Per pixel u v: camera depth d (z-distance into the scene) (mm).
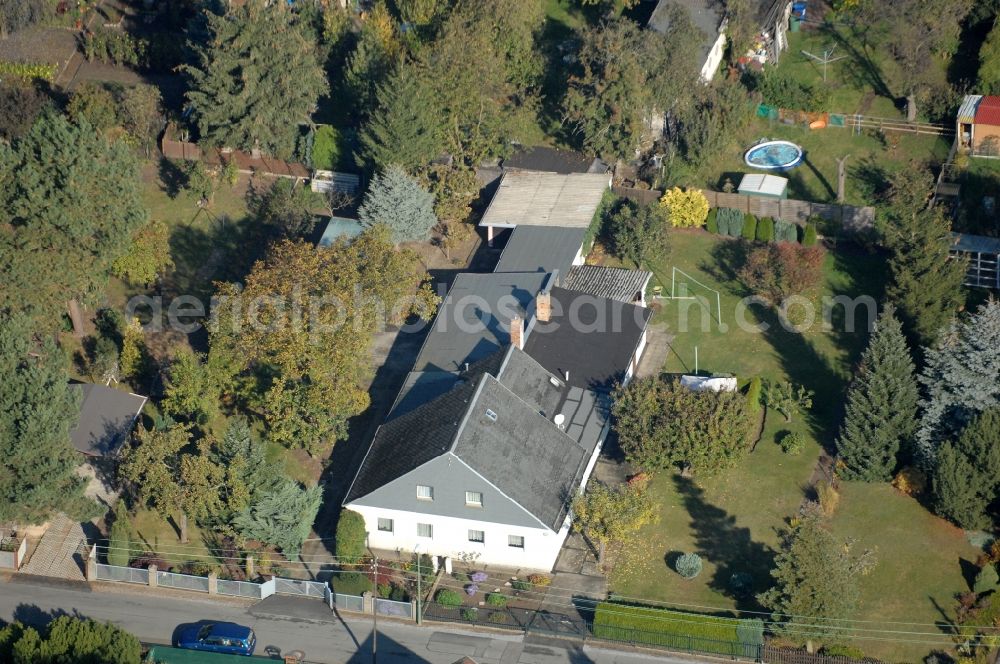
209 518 85125
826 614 78125
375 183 104250
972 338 87375
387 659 78812
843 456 89375
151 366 97875
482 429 83500
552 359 93500
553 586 83312
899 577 83312
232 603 82812
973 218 107250
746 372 96688
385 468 84750
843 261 104375
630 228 103938
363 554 85312
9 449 81250
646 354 98312
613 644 79562
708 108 111562
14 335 84812
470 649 79438
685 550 85250
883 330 89688
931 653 78938
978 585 81688
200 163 109688
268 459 91188
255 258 105938
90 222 93625
